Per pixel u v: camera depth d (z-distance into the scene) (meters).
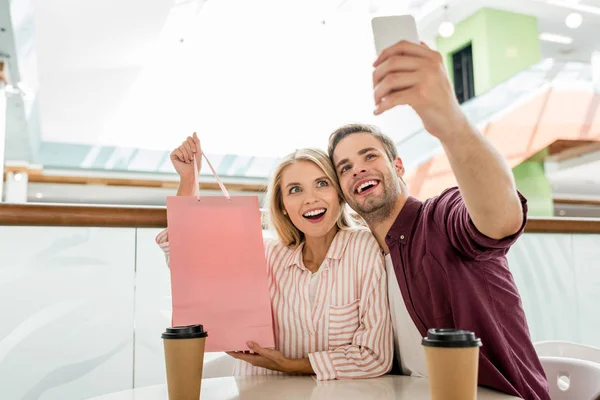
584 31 9.73
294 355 1.19
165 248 1.21
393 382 1.02
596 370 1.05
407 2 8.83
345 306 1.17
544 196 7.31
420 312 1.10
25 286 1.48
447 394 0.64
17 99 7.21
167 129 10.31
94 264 1.55
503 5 9.02
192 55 9.01
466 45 9.77
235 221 1.04
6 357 1.46
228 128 10.48
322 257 1.27
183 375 0.77
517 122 6.99
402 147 8.19
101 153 8.98
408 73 0.71
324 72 10.32
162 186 9.38
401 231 1.12
